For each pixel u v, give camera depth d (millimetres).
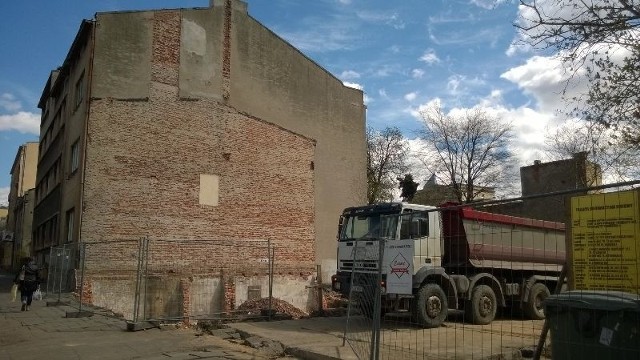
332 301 24547
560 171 36688
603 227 6414
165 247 21484
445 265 14742
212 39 25125
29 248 50188
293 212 26094
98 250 20188
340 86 32719
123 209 21016
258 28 27484
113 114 21547
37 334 11852
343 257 14867
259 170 25047
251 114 26484
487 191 41812
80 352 9773
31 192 51500
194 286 21188
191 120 23219
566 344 5441
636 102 9000
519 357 9633
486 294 14805
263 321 15320
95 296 19406
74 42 23938
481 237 15008
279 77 28547
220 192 23500
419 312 13344
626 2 7719
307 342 11125
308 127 30188
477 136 41500
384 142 43812
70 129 24922
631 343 4957
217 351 10078
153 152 22062
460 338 11883
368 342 10875
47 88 34000
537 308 16250
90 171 20734
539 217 36719
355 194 32438
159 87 22828
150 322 12992
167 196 22016
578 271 6625
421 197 42906
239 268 23281
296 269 25125
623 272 6180
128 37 22547
